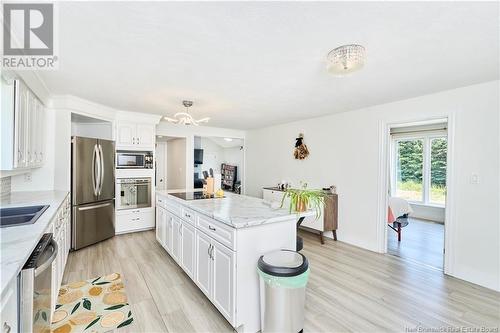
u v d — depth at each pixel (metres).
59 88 2.87
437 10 1.36
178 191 3.67
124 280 2.60
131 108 3.91
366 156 3.73
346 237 4.00
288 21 1.49
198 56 1.99
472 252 2.67
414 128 5.84
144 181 4.44
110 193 3.95
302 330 1.84
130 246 3.65
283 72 2.32
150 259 3.18
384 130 3.51
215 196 3.07
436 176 5.64
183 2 1.32
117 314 2.02
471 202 2.68
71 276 2.67
